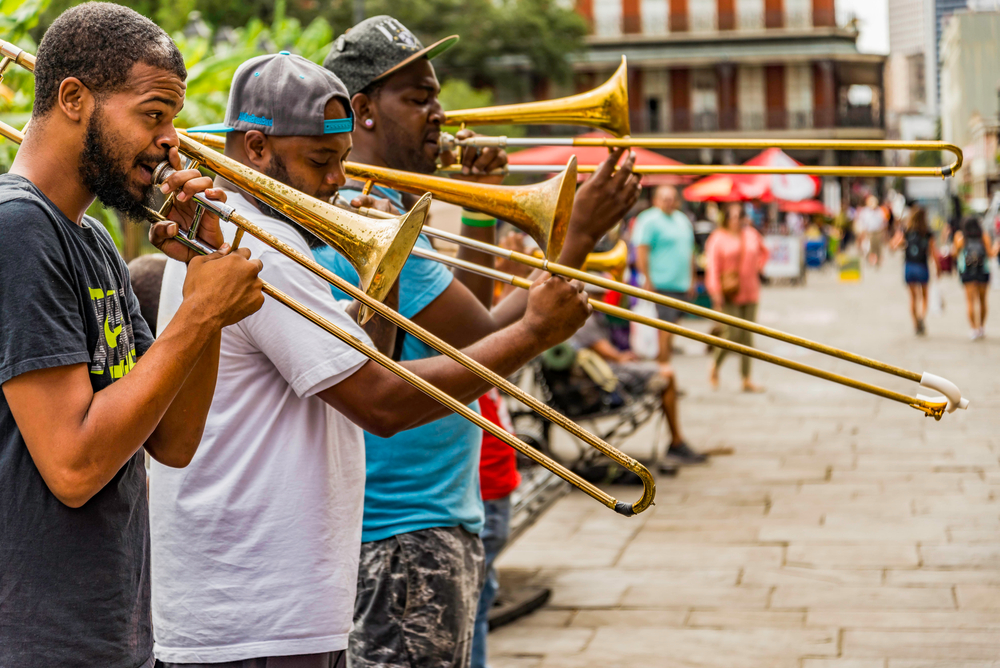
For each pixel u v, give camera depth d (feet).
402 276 7.81
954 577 14.84
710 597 14.47
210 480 6.41
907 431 25.16
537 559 16.46
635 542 17.19
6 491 4.98
